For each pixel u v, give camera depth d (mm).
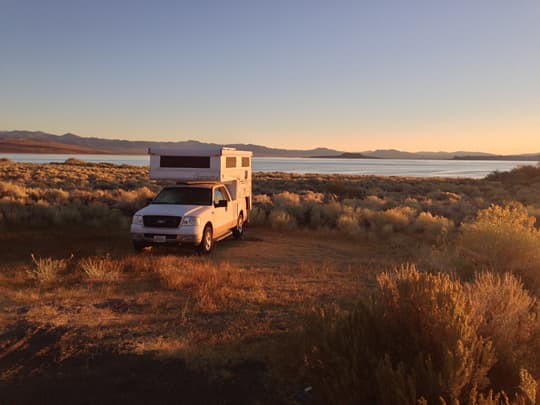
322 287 8070
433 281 4438
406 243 13508
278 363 4457
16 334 5516
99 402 3873
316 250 12453
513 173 53531
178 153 12648
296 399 3885
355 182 43156
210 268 9383
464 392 3375
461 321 3852
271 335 5492
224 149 12758
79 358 4777
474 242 9586
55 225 15766
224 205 12508
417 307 4086
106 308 6734
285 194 24781
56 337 5410
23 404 3852
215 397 3932
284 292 7691
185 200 12492
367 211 18469
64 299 7199
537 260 8539
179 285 8016
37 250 11516
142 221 11422
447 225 15344
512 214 9656
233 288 7934
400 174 102438
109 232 14883
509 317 4238
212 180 12578
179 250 12281
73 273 9055
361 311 4391
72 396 3975
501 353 3861
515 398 3496
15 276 8633
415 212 19328
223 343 5207
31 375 4398
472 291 5414
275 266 10180
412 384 3150
